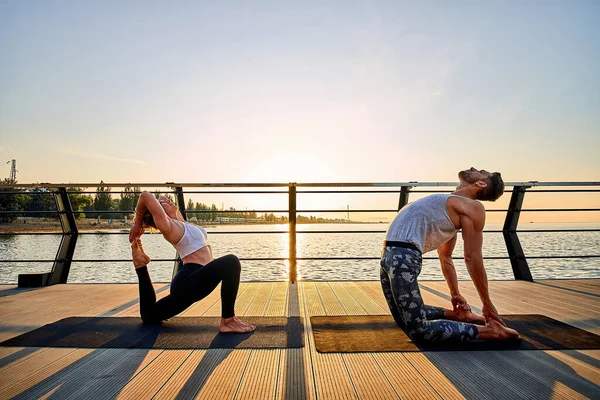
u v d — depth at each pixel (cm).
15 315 246
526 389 132
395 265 184
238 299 293
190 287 207
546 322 221
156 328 211
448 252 224
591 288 341
